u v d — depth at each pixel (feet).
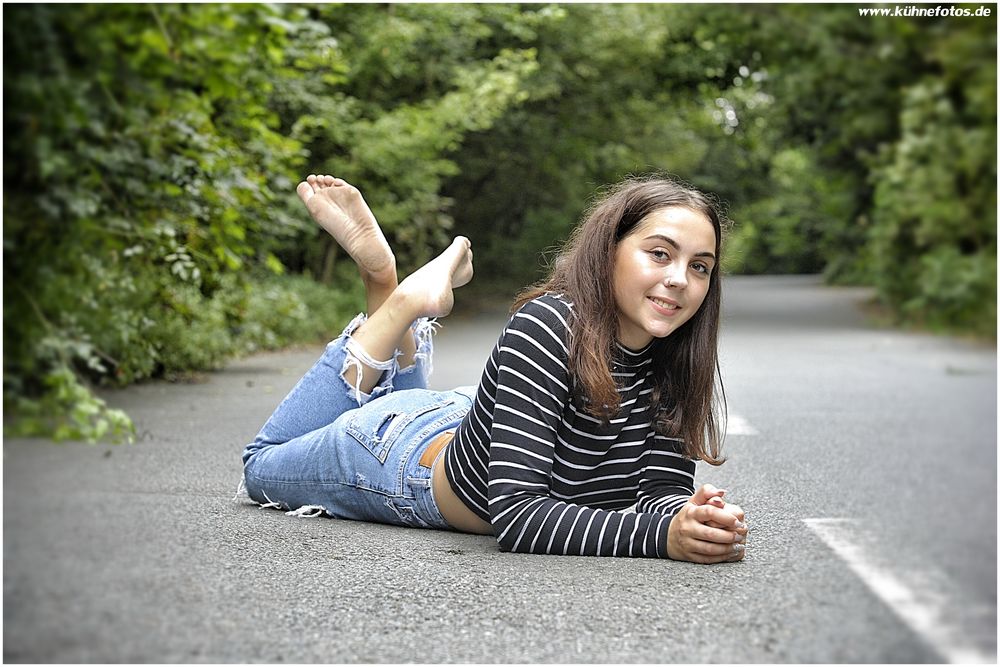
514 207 73.36
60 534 8.98
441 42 51.16
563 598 7.20
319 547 8.65
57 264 15.96
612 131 70.74
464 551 8.53
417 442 9.39
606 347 8.36
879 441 16.15
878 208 38.78
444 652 6.13
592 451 8.68
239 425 17.15
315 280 48.65
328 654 6.08
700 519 8.09
